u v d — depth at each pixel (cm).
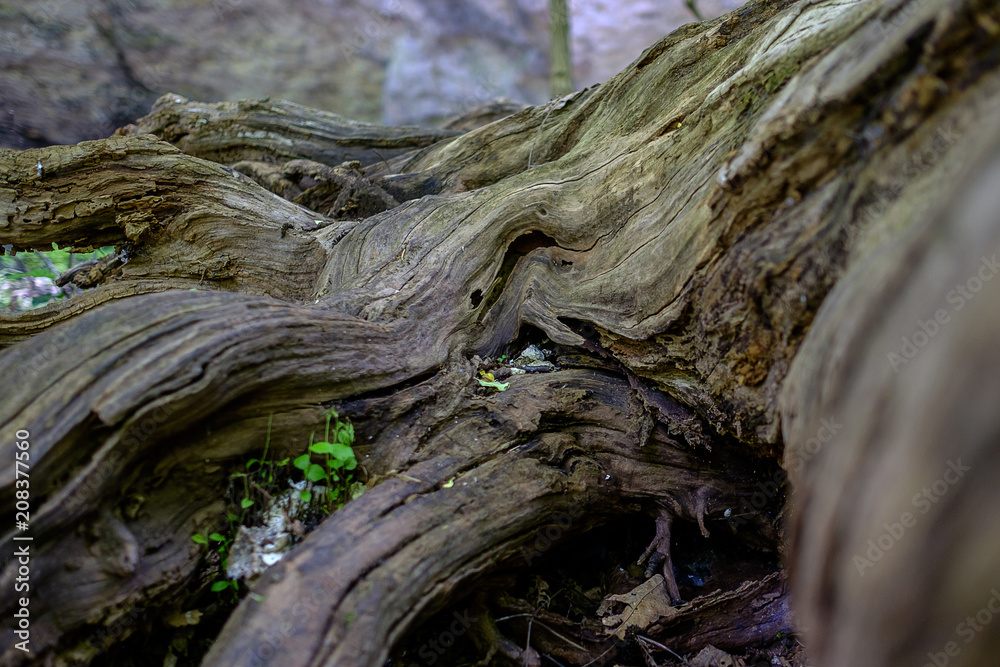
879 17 237
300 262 486
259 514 289
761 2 373
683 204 316
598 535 371
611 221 373
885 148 223
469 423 331
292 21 1145
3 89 886
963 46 198
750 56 330
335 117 661
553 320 379
